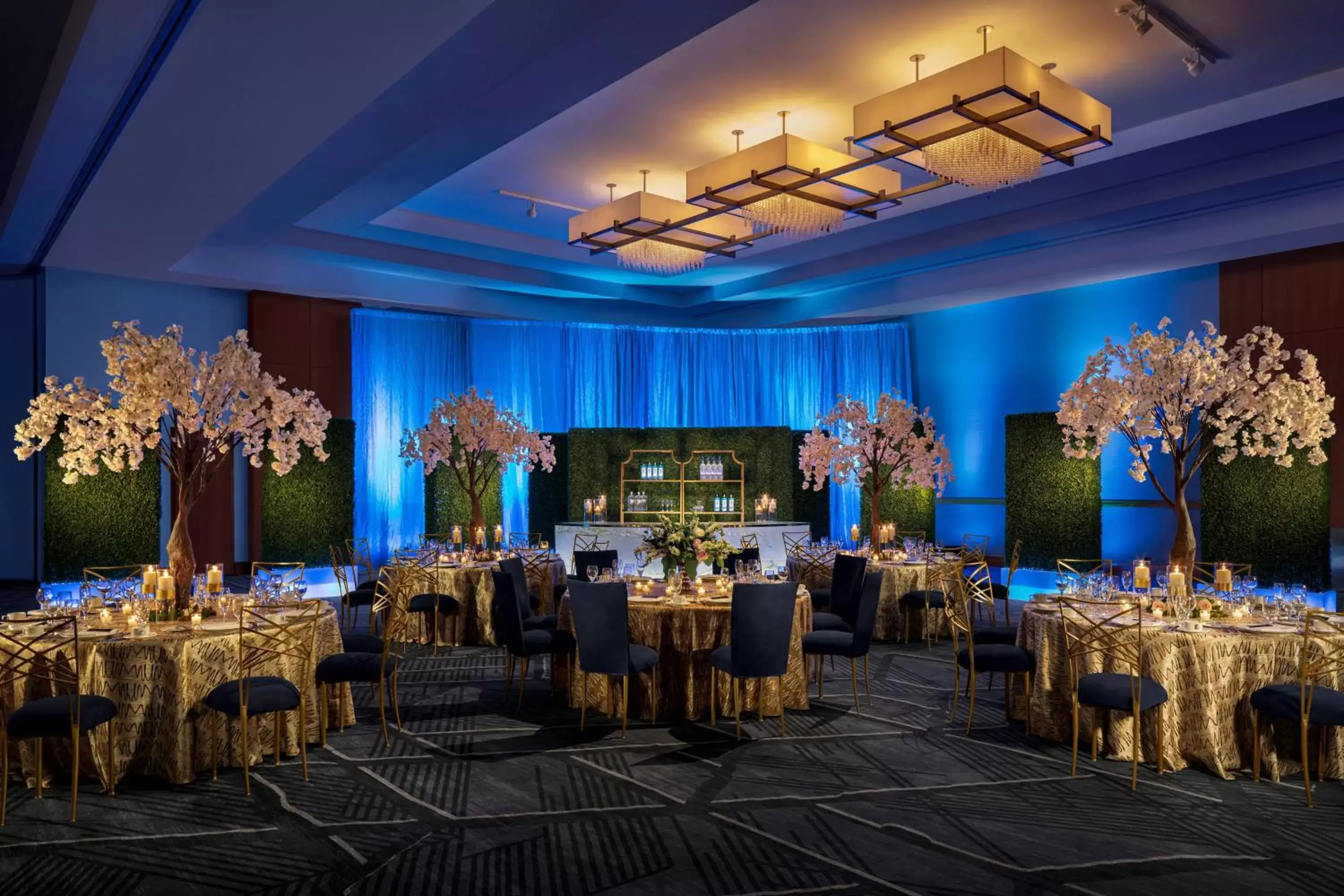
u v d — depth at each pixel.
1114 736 4.98
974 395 12.34
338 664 5.32
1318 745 4.68
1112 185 8.38
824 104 6.90
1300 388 5.13
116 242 8.75
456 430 9.54
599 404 13.49
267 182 7.01
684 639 5.77
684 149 7.86
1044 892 3.50
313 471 11.59
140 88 5.39
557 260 11.25
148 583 5.41
